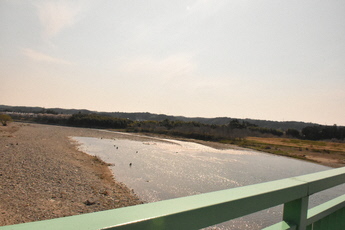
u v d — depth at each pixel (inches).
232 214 31.3
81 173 631.2
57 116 3878.0
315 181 45.8
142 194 506.6
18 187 468.8
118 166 785.6
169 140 2022.6
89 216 23.4
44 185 498.0
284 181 43.9
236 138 2480.3
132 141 1740.9
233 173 774.5
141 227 23.1
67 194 458.0
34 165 661.3
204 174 730.8
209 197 31.9
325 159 1326.3
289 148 1775.3
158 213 24.9
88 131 2502.5
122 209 25.7
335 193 544.7
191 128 2795.3
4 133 1487.5
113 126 3378.4
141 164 841.5
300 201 43.3
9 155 762.2
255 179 708.0
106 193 483.8
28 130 1948.8
